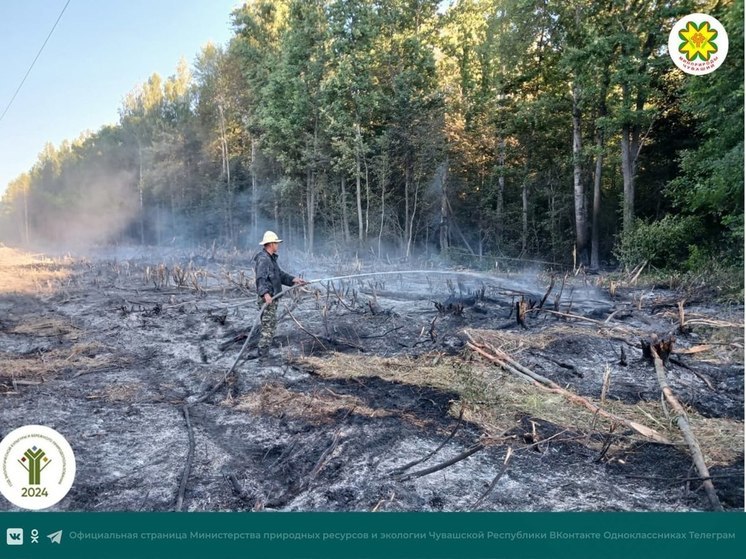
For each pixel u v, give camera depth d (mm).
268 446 3723
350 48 21625
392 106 20703
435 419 3932
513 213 21234
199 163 34594
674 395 4332
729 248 9375
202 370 5461
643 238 10781
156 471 3367
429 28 21734
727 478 3018
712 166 8570
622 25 11477
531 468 3229
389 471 3223
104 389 4988
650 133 12445
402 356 5637
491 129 20766
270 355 5910
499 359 5164
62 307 9797
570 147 19125
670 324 6723
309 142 23109
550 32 15883
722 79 7836
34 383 5145
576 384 4629
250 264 17484
